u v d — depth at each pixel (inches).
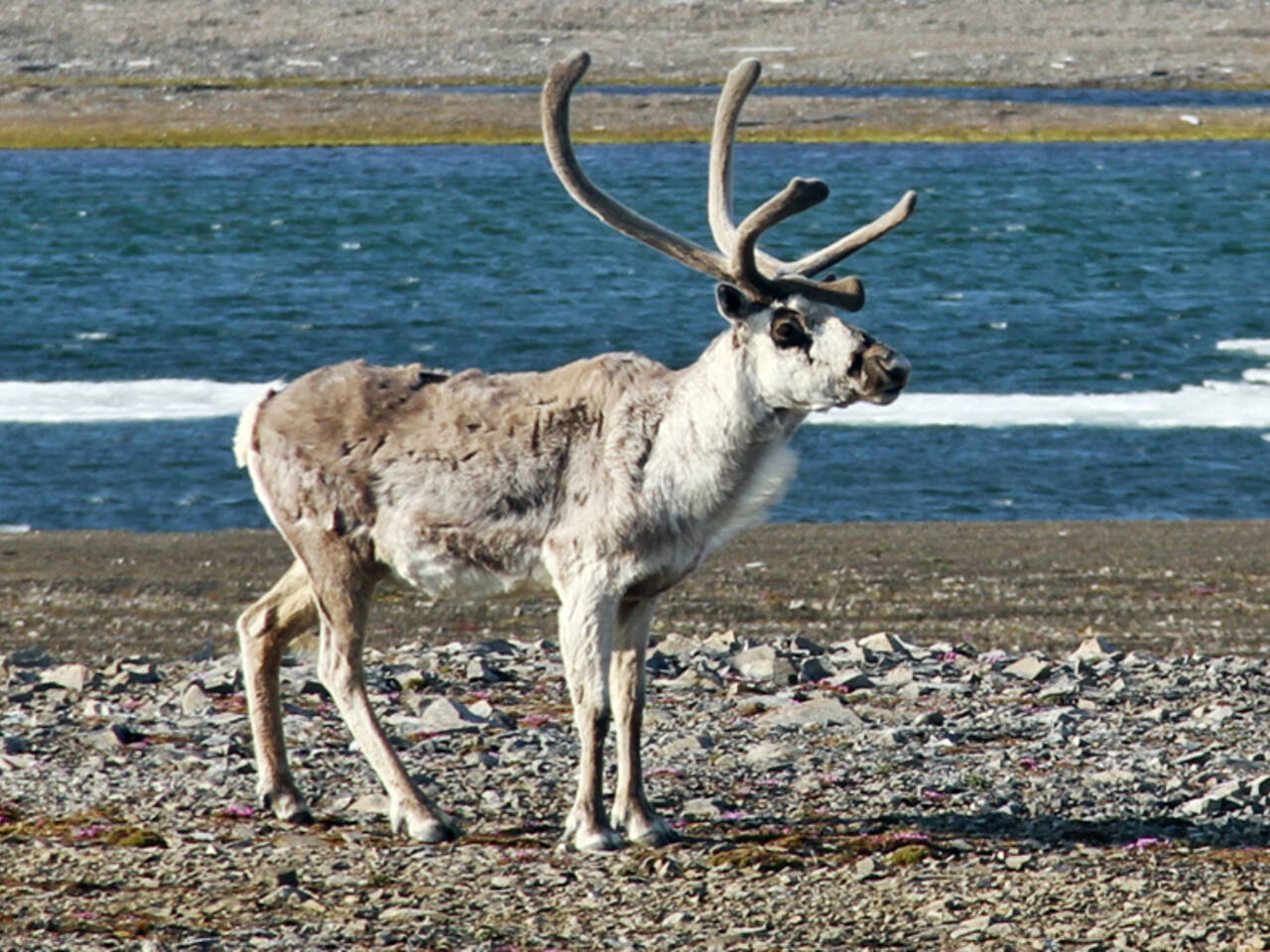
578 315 4869.6
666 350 4475.9
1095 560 2345.0
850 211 7175.2
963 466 3169.3
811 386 1120.8
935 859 1126.4
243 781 1317.7
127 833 1177.4
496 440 1170.6
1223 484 3063.5
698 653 1798.7
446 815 1204.5
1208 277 5615.2
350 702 1212.5
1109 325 4682.6
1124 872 1088.2
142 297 5093.5
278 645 1245.1
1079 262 5920.3
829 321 1121.4
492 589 1186.6
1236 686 1658.5
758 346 1131.9
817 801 1277.1
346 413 1197.1
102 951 949.8
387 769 1198.9
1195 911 1007.0
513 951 965.2
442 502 1169.4
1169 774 1337.4
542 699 1605.6
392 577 1213.1
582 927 1005.2
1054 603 2114.9
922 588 2185.0
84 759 1380.4
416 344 4488.2
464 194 7421.3
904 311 4901.6
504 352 4424.2
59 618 2048.5
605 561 1144.8
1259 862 1104.2
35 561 2349.9
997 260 5964.6
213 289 5260.8
